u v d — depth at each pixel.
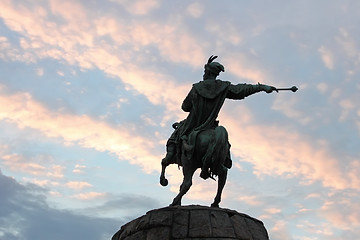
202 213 10.46
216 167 11.45
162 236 10.28
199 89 12.13
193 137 11.57
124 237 11.02
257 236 10.70
